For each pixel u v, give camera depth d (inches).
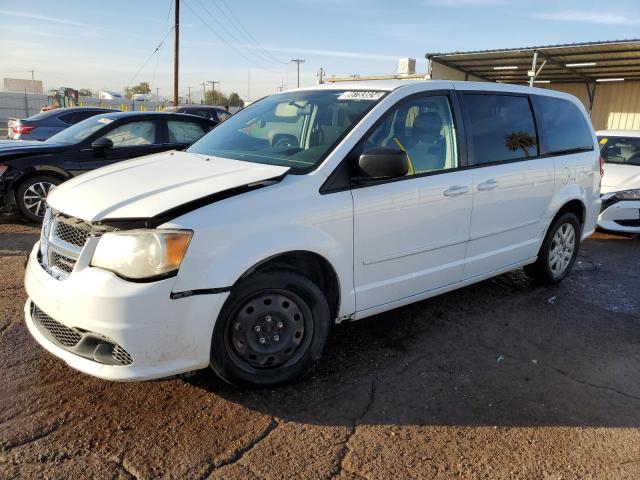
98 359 107.2
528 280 214.7
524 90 187.0
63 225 118.0
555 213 194.9
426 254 150.1
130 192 116.6
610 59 714.2
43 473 96.3
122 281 104.3
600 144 351.9
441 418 118.1
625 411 123.5
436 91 156.6
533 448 108.8
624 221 288.4
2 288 184.9
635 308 189.2
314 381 131.2
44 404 117.5
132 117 316.2
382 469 101.0
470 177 158.1
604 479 100.5
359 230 132.0
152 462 100.3
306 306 125.4
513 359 147.2
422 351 149.7
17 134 481.4
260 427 112.2
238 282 115.1
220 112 726.5
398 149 129.0
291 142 144.9
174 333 107.2
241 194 115.8
